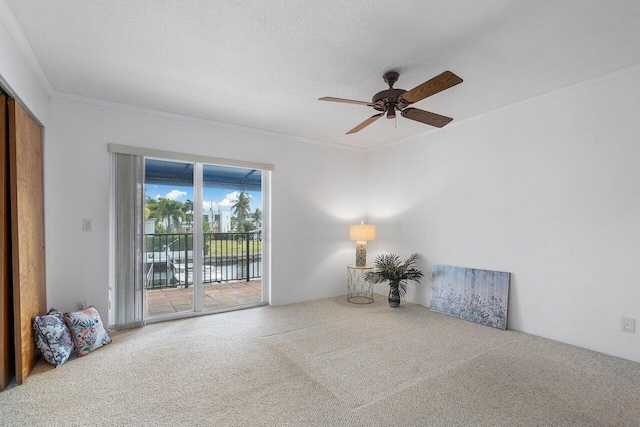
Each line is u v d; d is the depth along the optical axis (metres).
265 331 3.32
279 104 3.38
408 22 1.97
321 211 4.82
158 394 2.10
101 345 2.87
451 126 4.02
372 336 3.18
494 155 3.56
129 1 1.79
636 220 2.58
